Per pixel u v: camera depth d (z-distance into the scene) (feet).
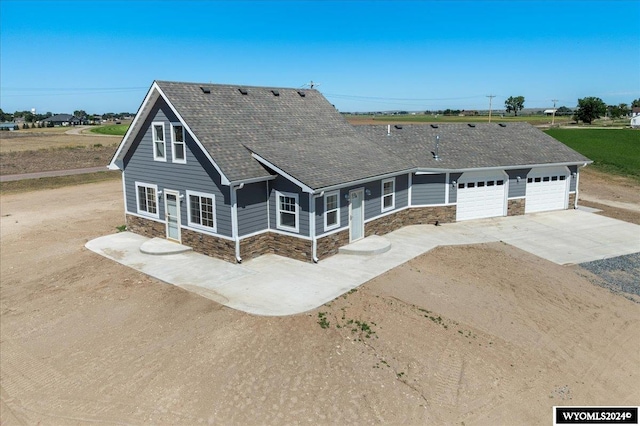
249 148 56.39
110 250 60.03
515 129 89.30
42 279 52.16
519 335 39.42
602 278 52.29
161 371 33.47
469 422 29.27
